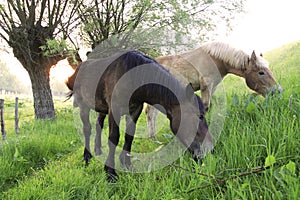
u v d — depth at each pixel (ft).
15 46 27.22
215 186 7.77
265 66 13.82
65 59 26.76
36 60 27.89
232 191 6.91
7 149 14.75
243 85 19.20
